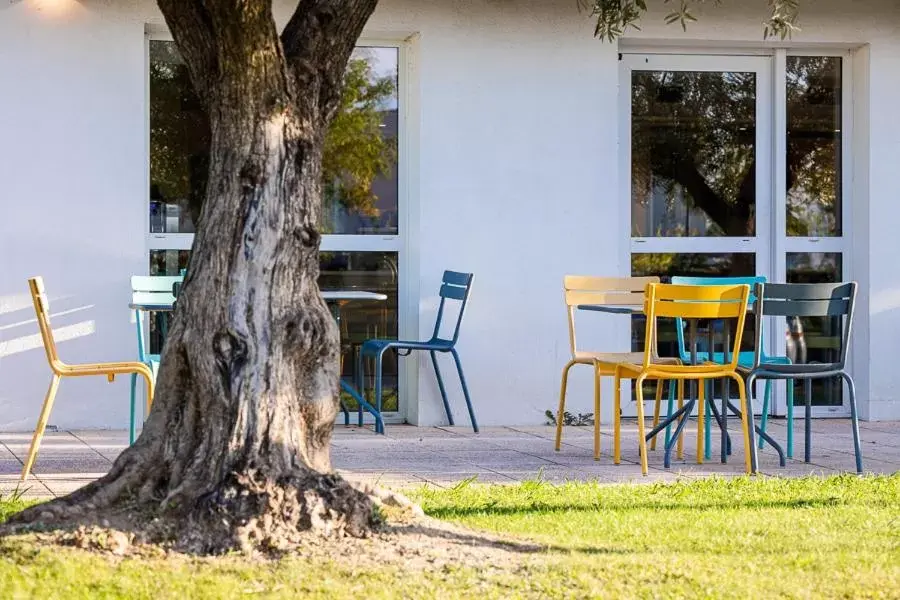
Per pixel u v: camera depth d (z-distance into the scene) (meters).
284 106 5.72
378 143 10.64
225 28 5.46
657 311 7.92
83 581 4.64
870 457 8.83
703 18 10.87
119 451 8.70
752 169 11.32
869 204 11.15
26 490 6.88
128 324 10.02
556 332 10.73
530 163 10.67
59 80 9.91
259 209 5.68
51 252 9.89
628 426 10.62
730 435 10.03
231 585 4.67
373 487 6.07
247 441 5.48
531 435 9.96
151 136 10.22
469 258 10.58
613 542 5.63
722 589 4.73
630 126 11.13
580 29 10.72
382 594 4.61
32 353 9.84
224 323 5.59
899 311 11.20
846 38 11.08
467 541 5.51
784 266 11.30
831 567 5.16
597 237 10.78
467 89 10.55
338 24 5.91
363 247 10.62
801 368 8.11
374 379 10.74
